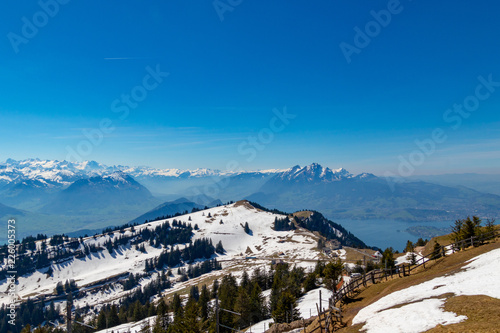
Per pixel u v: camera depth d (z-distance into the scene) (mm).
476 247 41812
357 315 30438
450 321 19500
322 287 95750
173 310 121375
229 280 130250
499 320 17031
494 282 23969
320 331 32594
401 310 24656
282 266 142375
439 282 30000
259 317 85812
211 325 76312
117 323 137875
